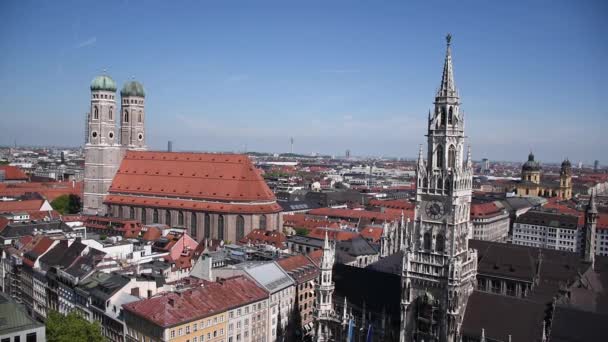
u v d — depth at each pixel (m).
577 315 93.12
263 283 141.12
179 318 114.12
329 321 121.12
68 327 110.94
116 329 127.12
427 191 103.38
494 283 154.75
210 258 152.88
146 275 145.75
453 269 99.19
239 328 128.88
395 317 114.81
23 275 178.25
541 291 136.25
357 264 188.00
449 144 100.94
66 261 160.62
